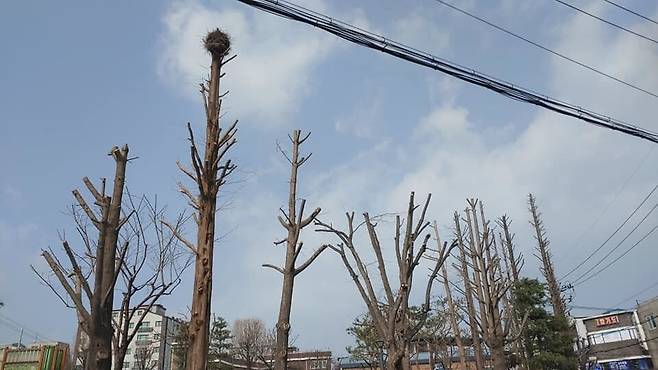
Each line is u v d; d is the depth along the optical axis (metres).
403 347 11.45
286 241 12.97
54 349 23.02
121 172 10.07
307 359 51.41
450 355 32.34
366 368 47.09
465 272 22.77
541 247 37.66
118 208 9.67
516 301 31.08
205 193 10.09
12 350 22.91
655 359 48.34
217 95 10.83
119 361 11.29
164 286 12.38
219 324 44.81
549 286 36.31
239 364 46.62
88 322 8.52
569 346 30.48
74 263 8.87
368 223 12.87
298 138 14.18
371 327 32.00
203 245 9.80
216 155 10.30
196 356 9.09
